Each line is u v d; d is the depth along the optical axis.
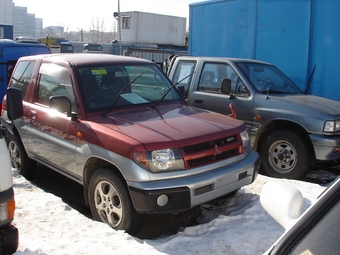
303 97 6.42
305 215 1.50
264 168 6.14
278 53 8.37
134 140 3.78
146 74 5.40
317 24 7.67
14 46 9.99
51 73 5.26
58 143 4.77
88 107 4.55
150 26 29.16
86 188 4.50
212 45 9.73
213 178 3.90
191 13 10.15
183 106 5.28
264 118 6.05
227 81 6.27
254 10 8.69
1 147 2.86
